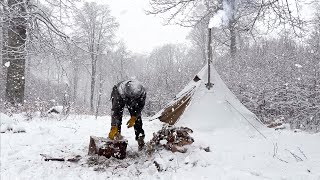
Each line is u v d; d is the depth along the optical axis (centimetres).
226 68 1574
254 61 1458
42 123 782
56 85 3122
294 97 1006
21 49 1091
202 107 759
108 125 786
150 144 485
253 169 409
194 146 500
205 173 392
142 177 387
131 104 475
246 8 703
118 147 456
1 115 677
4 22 1043
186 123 728
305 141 609
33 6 1149
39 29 1123
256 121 780
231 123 741
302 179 367
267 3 588
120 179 379
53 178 373
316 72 987
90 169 413
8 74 1172
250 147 547
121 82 484
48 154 466
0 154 466
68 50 1191
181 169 411
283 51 1354
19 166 409
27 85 2289
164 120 812
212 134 669
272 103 1080
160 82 1881
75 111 1169
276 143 560
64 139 581
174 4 852
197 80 839
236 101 809
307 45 1218
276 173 392
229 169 402
